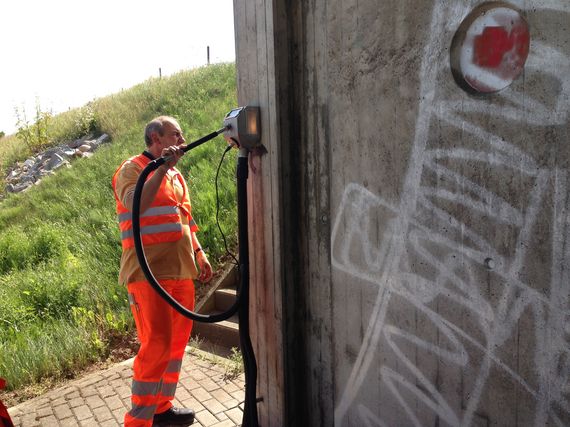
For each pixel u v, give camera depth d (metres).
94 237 7.08
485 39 1.76
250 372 2.73
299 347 2.75
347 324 2.43
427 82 1.96
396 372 2.20
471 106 1.83
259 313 2.87
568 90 1.57
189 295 3.11
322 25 2.41
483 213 1.82
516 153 1.71
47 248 7.38
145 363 2.87
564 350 1.64
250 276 2.92
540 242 1.67
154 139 2.96
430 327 2.04
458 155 1.88
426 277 2.04
